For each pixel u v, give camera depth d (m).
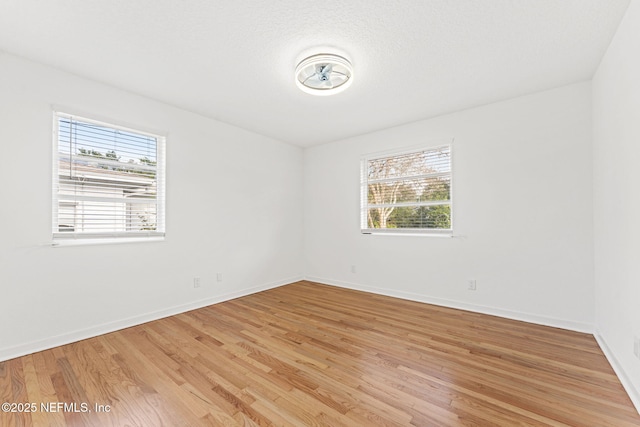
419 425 1.42
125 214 2.80
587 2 1.66
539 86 2.69
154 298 2.94
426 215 3.60
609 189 2.10
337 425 1.43
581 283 2.59
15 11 1.70
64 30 1.88
